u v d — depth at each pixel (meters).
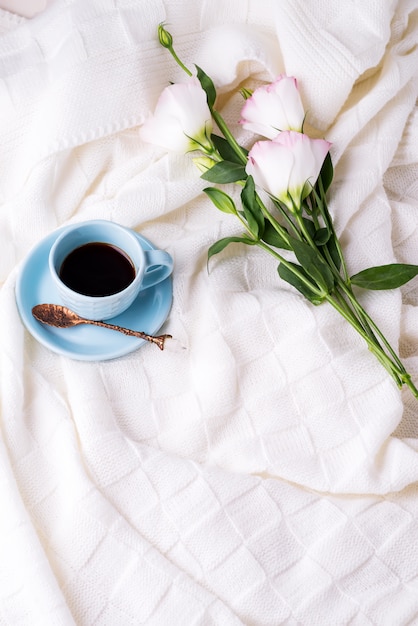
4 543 0.85
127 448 0.90
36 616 0.84
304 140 0.89
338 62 0.97
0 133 0.98
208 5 1.00
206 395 0.93
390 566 0.90
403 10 1.03
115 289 0.93
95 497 0.88
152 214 0.98
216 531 0.89
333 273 0.93
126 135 1.01
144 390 0.94
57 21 0.97
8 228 0.97
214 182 0.94
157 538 0.88
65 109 0.96
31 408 0.92
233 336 0.95
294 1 0.97
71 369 0.93
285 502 0.90
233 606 0.87
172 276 0.97
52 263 0.90
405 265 0.93
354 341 0.96
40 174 0.96
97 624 0.86
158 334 0.97
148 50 0.98
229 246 0.99
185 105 0.92
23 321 0.93
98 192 1.01
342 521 0.90
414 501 0.93
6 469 0.87
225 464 0.93
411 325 0.98
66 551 0.87
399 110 1.02
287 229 1.00
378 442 0.92
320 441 0.93
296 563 0.89
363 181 0.99
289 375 0.94
